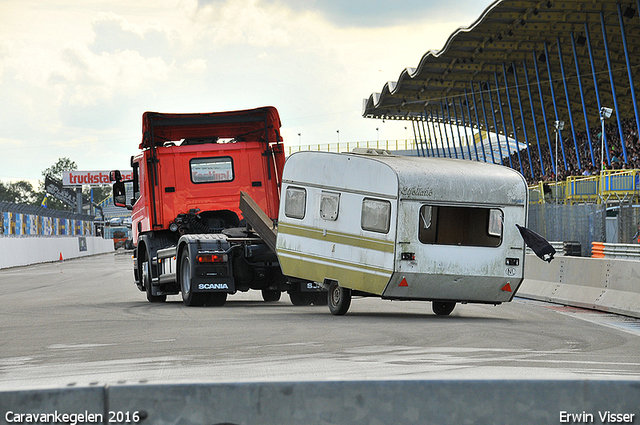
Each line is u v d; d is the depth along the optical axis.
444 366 16.14
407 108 148.00
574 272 35.91
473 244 31.86
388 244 27.62
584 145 105.62
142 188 37.22
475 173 28.64
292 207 31.12
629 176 63.72
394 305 35.66
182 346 19.92
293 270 30.94
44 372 16.09
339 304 29.41
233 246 33.31
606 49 83.94
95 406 7.20
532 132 138.62
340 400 7.45
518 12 91.75
